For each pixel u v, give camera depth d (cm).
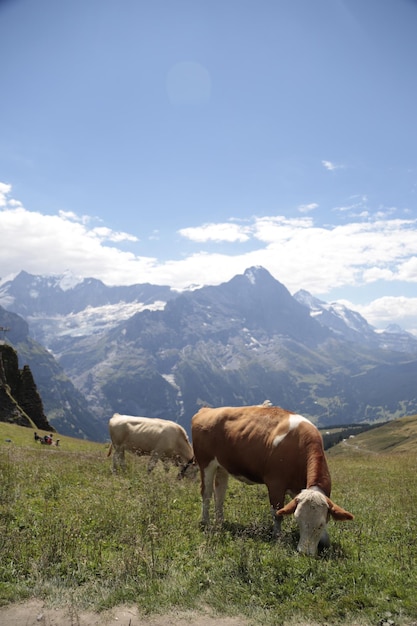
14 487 1420
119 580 798
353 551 955
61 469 1852
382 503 1522
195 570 840
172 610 723
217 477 1252
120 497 1358
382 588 771
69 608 715
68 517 1115
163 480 1636
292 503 941
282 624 686
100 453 3036
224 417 1221
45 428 10825
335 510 918
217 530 1062
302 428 1083
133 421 2067
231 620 703
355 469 2717
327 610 709
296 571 824
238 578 807
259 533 1053
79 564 843
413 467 2817
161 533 1009
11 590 753
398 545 1010
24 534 980
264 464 1106
